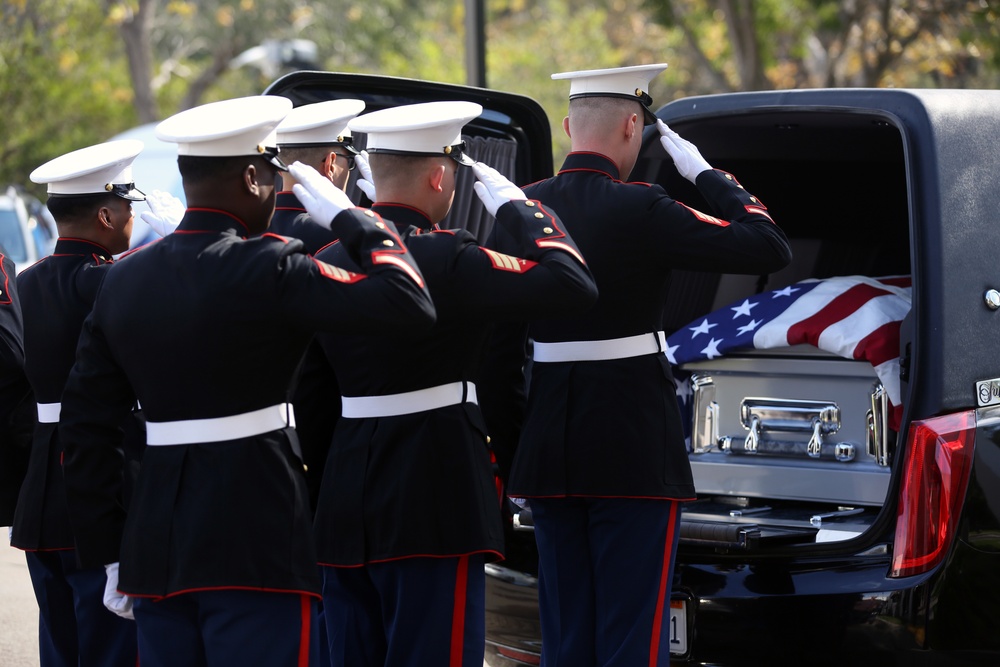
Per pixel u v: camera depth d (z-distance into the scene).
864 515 10.92
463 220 12.40
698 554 9.92
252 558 7.70
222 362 7.71
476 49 27.62
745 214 9.37
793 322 11.33
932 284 9.57
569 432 9.55
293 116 10.33
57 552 10.54
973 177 10.02
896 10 49.88
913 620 9.29
